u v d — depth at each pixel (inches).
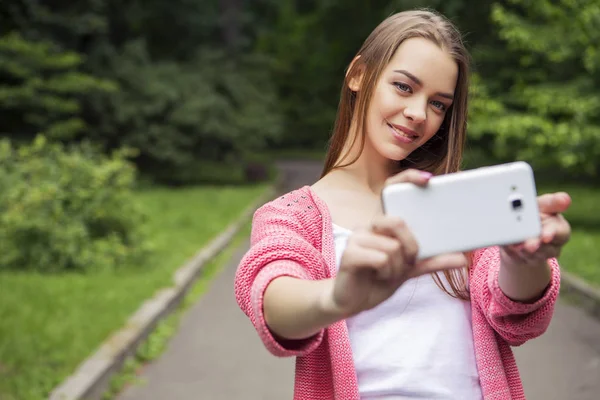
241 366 233.3
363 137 64.6
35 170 403.9
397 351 60.9
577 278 338.3
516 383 63.4
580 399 197.8
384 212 46.9
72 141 904.3
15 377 189.8
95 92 922.1
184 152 995.3
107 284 327.3
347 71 66.7
